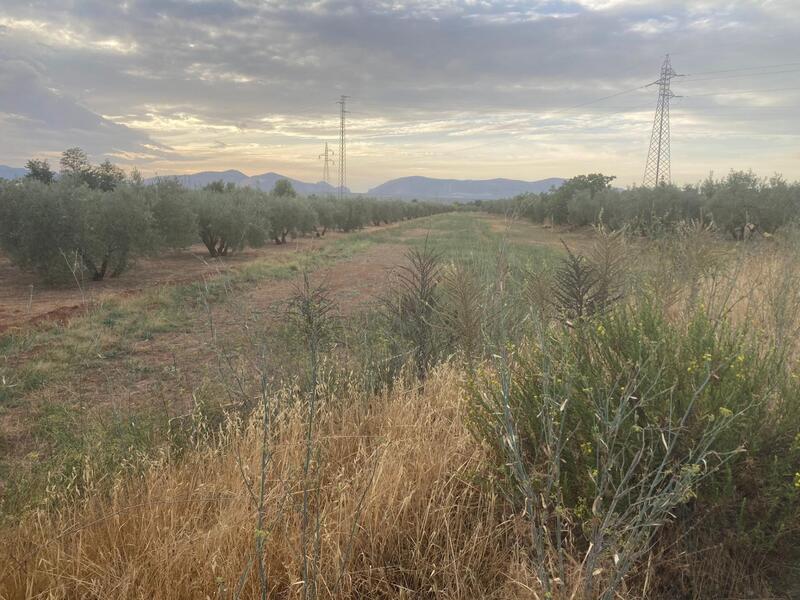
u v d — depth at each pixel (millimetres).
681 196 25391
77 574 2230
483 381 2932
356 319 6445
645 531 1930
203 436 3754
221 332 8234
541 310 3443
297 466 2758
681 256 4629
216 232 23359
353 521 2381
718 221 19844
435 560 2338
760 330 3260
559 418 2506
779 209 18375
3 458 3945
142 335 8484
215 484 2836
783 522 2211
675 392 2418
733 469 2342
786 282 4375
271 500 2568
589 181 43719
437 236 22469
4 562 2283
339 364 4672
